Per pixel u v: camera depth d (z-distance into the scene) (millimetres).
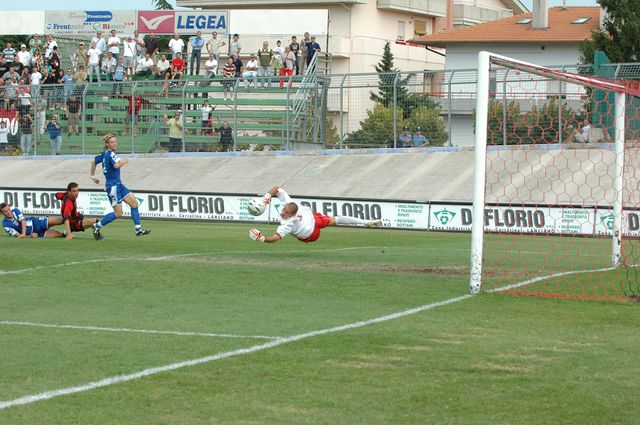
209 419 8477
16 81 59188
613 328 13023
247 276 18250
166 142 54000
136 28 62156
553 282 17969
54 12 64000
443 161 44906
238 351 11320
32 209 43844
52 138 54906
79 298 15516
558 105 40969
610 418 8531
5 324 13148
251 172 48750
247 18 60938
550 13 77312
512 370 10398
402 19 85812
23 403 8953
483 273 19312
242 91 52594
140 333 12492
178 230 33031
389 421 8438
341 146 48656
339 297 15719
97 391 9422
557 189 38094
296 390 9484
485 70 16281
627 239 28859
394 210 36844
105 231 31453
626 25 59250
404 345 11711
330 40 79500
